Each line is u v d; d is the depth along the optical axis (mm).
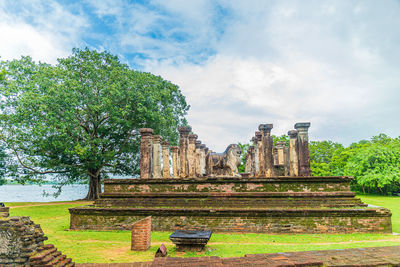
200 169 19484
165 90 25078
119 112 22297
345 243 8914
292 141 15164
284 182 12188
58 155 23641
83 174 26391
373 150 32688
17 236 5230
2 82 21172
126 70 24094
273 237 10156
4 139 21781
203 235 8023
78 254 7625
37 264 5160
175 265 5395
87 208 12203
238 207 11711
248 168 26578
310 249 7883
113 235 10703
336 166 39031
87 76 23516
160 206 12242
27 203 23797
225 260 5605
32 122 20875
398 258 5430
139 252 7922
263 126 14922
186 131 16812
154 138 17031
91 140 22500
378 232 10766
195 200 12141
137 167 27719
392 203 22578
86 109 23188
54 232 11430
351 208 11188
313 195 11773
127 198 12828
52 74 21734
